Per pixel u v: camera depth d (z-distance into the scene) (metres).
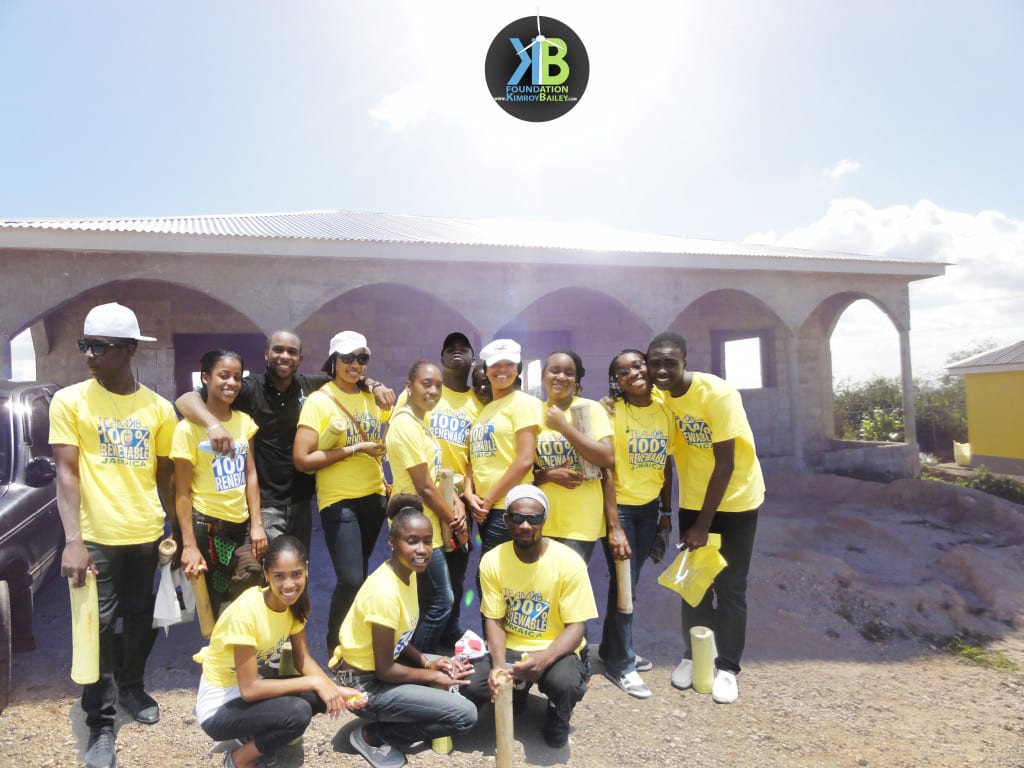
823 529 8.17
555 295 12.35
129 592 3.45
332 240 7.99
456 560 4.15
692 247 11.55
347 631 3.27
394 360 11.22
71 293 7.27
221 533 3.67
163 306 10.02
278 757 3.25
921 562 7.26
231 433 3.67
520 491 3.38
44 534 4.81
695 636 4.11
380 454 3.90
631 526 4.13
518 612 3.50
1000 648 5.35
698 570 3.99
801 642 5.09
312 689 3.03
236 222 9.57
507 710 3.06
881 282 12.09
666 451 4.17
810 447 13.76
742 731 3.71
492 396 4.23
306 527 4.13
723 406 3.89
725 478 3.90
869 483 10.35
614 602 4.12
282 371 3.87
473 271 9.19
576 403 3.91
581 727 3.63
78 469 3.23
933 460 19.20
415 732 3.22
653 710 3.86
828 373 14.05
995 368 16.33
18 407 5.02
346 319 10.98
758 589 5.93
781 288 11.36
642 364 4.01
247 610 2.98
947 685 4.64
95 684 3.18
